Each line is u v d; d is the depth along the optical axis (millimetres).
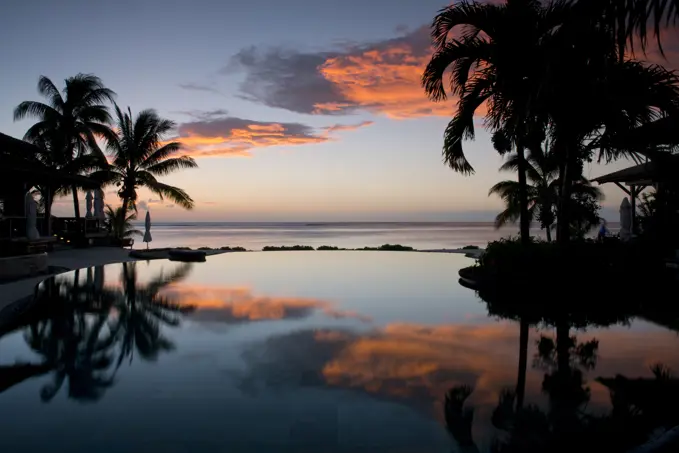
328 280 10477
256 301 7719
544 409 3152
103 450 2570
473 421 2969
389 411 3139
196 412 3117
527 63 8125
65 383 3695
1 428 2857
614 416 3035
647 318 6266
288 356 4496
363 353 4609
